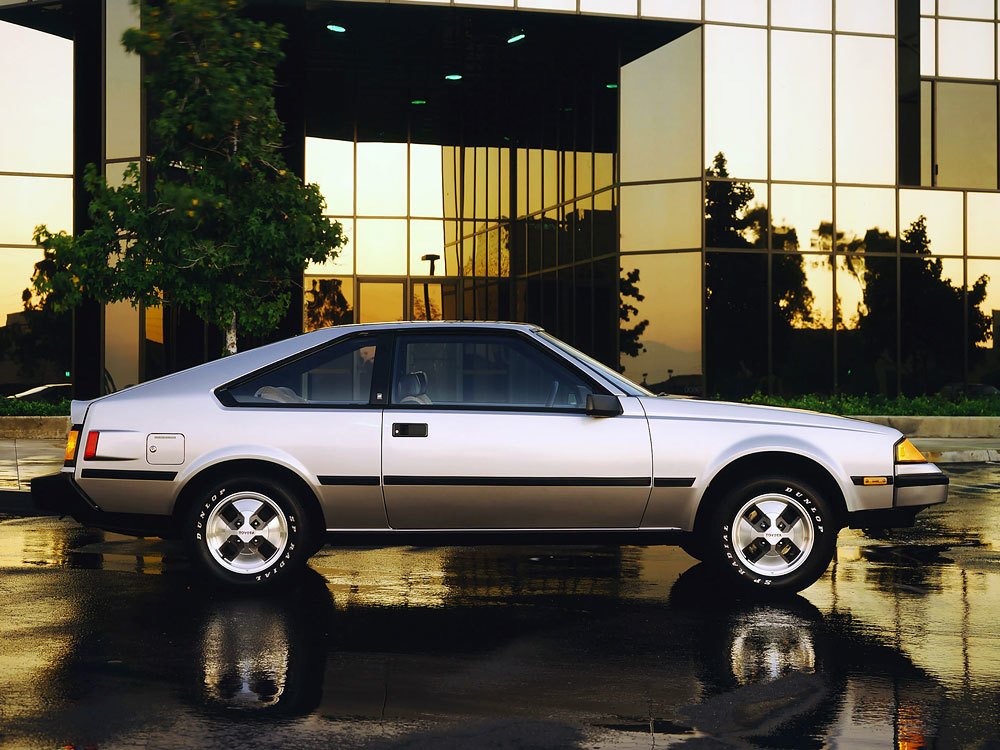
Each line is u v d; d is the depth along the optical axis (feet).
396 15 73.97
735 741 13.66
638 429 22.34
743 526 22.61
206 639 18.81
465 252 94.89
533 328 23.35
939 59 84.12
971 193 82.02
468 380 22.89
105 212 44.70
